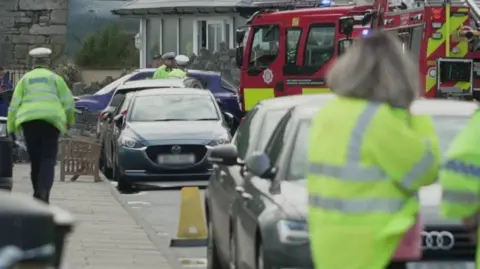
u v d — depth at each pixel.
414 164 12.02
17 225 10.14
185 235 27.48
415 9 44.62
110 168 44.88
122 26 96.12
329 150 12.29
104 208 32.94
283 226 16.75
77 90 84.62
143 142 39.47
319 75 53.09
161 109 42.16
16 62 99.12
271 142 20.22
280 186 18.20
